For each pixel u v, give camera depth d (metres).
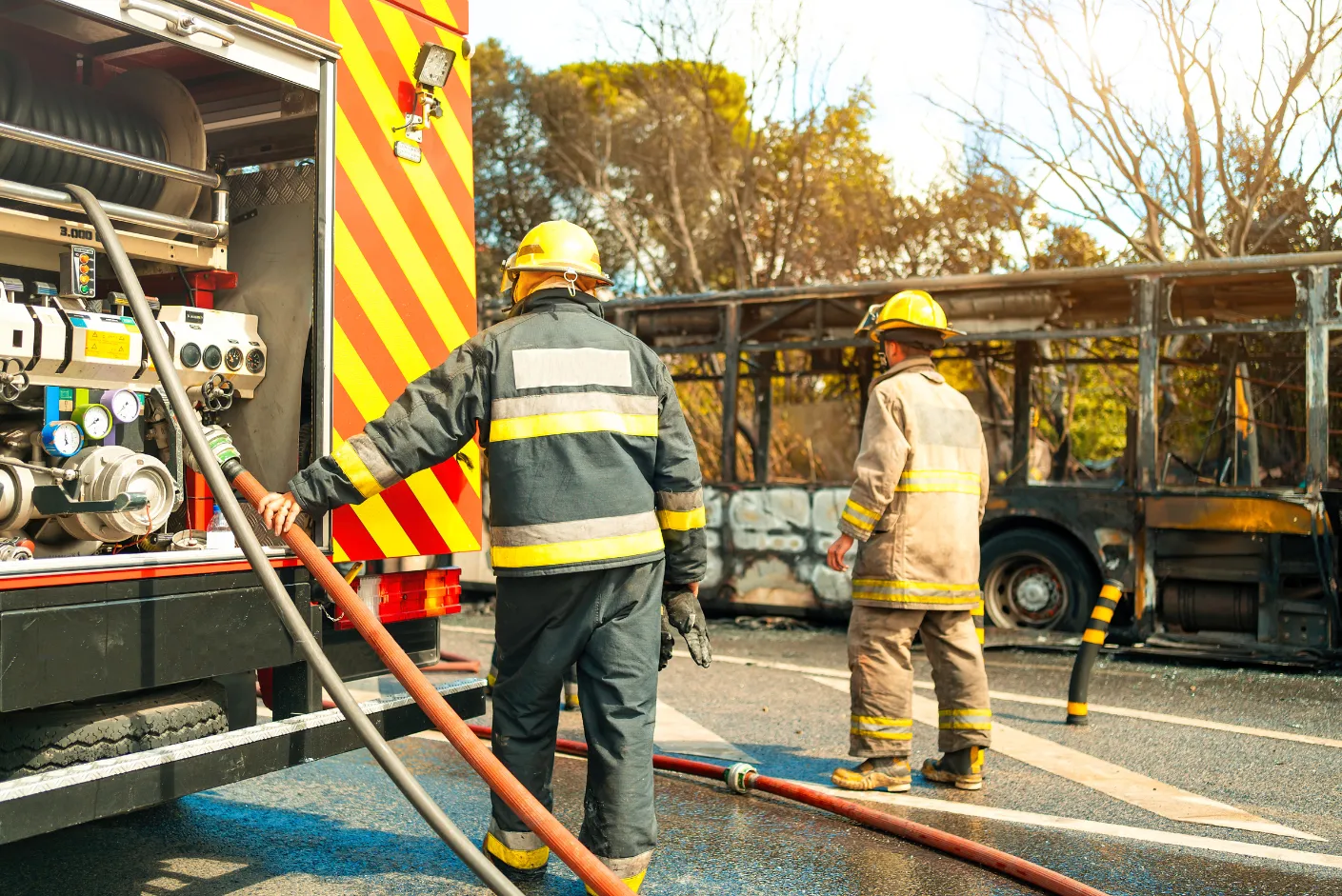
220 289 3.99
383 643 2.85
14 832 2.50
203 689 3.24
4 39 3.80
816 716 6.06
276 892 3.43
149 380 3.50
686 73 19.77
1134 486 8.19
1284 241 11.91
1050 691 6.86
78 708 2.93
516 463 3.11
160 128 3.84
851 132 18.94
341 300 3.62
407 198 3.86
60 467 3.16
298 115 3.80
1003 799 4.52
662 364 3.32
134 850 3.81
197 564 3.03
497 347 3.17
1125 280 8.30
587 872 2.57
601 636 3.16
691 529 3.32
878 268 18.28
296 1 3.48
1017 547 8.66
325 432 3.57
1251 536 7.77
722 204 20.31
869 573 4.58
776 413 12.80
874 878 3.61
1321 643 7.54
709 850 3.87
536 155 24.77
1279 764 5.11
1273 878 3.65
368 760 5.04
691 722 5.90
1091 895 3.30
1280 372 9.13
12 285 3.25
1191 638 7.95
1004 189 14.70
